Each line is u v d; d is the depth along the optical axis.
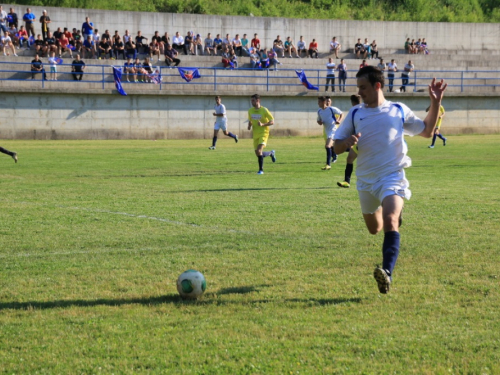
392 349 4.30
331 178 15.66
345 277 6.21
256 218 9.76
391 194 5.62
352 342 4.45
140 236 8.38
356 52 42.66
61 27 39.97
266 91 36.03
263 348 4.34
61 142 30.67
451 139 33.06
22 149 25.84
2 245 7.82
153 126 34.81
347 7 52.72
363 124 5.77
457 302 5.38
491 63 42.59
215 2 49.28
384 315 5.04
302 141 32.16
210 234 8.50
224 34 42.91
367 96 5.78
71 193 12.91
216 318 4.99
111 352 4.29
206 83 35.50
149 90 34.34
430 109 5.80
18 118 32.59
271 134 36.47
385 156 5.73
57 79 35.09
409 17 52.59
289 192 12.89
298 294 5.64
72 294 5.69
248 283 6.02
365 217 6.16
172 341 4.48
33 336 4.61
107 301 5.47
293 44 43.59
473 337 4.52
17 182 14.92
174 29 41.97
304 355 4.21
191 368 4.02
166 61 37.59
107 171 17.56
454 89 40.28
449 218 9.61
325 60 40.72
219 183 14.62
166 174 16.78
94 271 6.52
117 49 37.69
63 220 9.63
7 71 33.31
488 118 39.53
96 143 30.16
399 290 5.74
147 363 4.10
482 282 5.95
